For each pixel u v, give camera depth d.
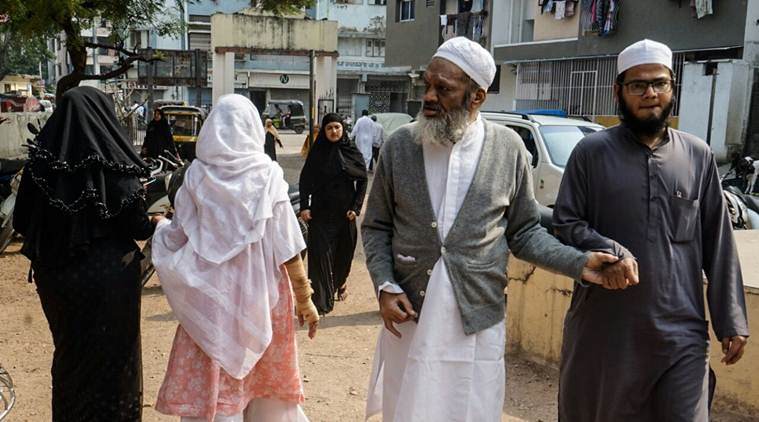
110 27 14.52
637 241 2.78
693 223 2.80
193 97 50.28
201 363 3.09
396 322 2.87
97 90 3.31
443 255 2.81
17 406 4.21
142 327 5.82
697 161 2.85
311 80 17.03
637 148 2.84
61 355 3.24
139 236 3.29
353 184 6.36
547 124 10.08
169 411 3.07
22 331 5.71
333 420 4.11
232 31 27.19
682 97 17.45
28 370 4.84
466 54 2.78
